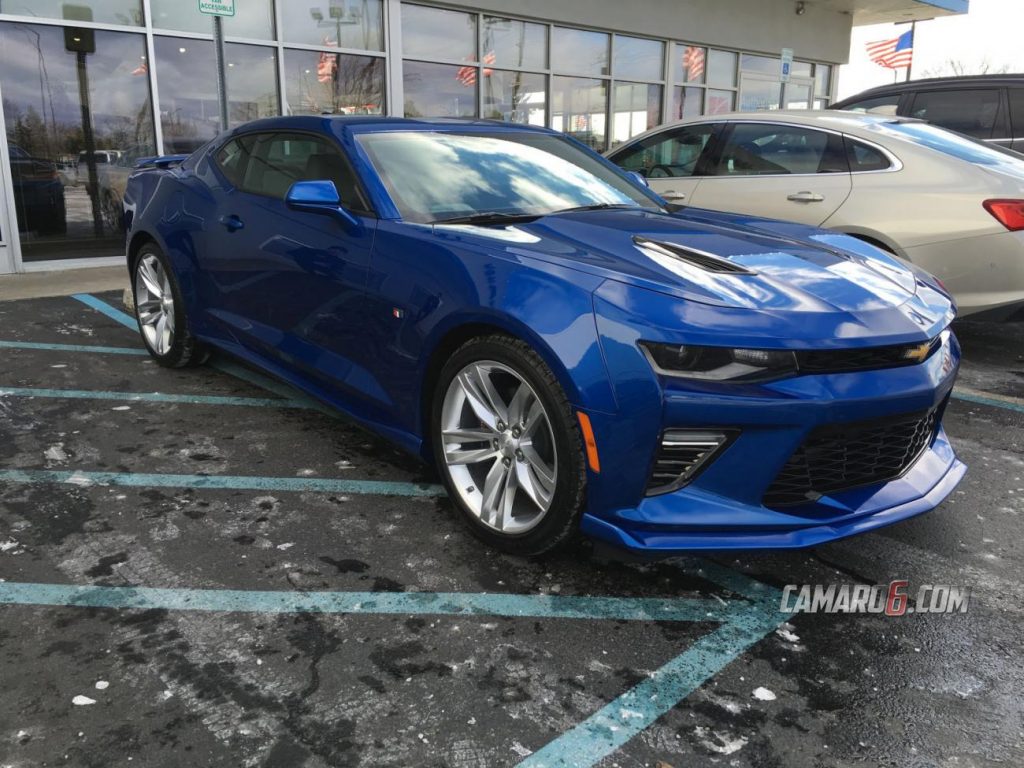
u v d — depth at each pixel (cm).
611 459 230
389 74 1017
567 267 252
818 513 240
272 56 933
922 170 503
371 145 339
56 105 812
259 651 218
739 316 230
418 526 294
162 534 283
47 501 307
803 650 227
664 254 267
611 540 236
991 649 228
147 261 476
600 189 370
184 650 218
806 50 1566
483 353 262
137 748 181
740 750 187
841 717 199
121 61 840
